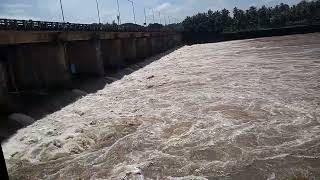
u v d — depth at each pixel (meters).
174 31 127.12
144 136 21.11
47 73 39.56
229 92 31.34
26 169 18.16
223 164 16.50
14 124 26.22
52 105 32.22
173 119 24.27
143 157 18.03
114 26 69.19
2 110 28.31
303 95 27.81
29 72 39.53
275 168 15.75
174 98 31.11
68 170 17.52
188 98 30.47
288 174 15.16
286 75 37.41
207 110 25.84
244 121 22.44
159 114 25.92
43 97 34.38
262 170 15.66
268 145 18.28
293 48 67.56
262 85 33.19
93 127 23.88
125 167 17.03
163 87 37.47
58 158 19.17
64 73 39.16
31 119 28.08
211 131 20.98
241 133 20.20
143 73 52.03
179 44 132.25
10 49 38.00
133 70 58.47
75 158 18.95
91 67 49.84
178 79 41.66
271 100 27.02
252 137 19.50
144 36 83.50
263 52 66.12
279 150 17.55
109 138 21.53
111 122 24.73
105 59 60.91
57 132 23.58
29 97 34.00
